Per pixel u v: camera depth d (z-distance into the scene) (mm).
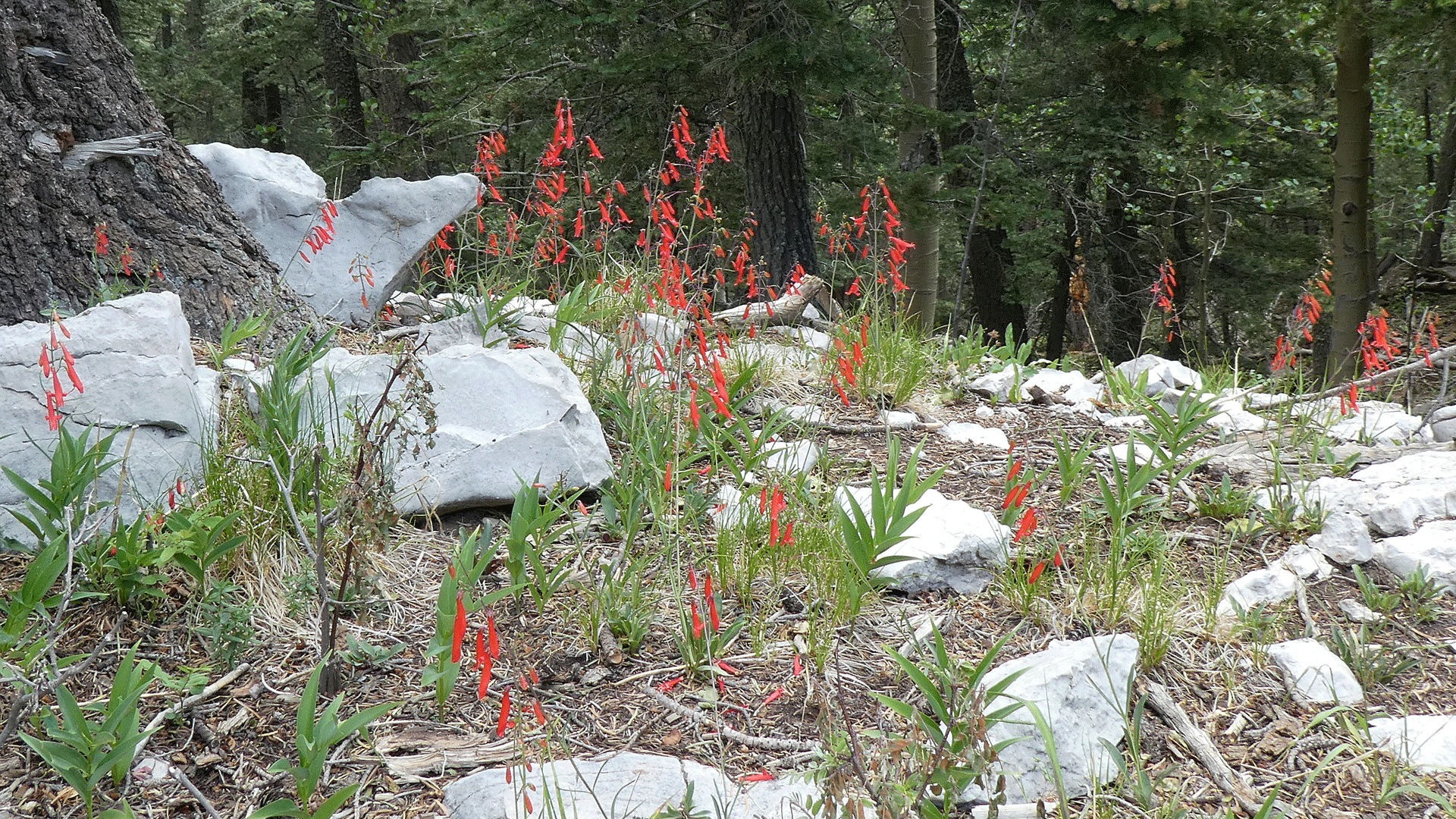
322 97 18344
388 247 5129
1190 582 3238
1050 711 2459
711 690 2646
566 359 4379
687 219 6184
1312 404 4781
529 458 3490
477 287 5363
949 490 3879
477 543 3266
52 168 4012
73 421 3102
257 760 2402
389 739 2459
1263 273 14570
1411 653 2939
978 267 14609
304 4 16797
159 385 3199
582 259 5246
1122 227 15016
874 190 9117
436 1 11891
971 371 5453
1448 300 13000
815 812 1978
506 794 2203
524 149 10180
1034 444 4418
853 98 9656
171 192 4383
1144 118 11695
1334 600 3195
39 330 3221
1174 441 3908
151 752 2414
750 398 4434
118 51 4367
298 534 3076
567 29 8508
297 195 5105
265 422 3383
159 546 2793
